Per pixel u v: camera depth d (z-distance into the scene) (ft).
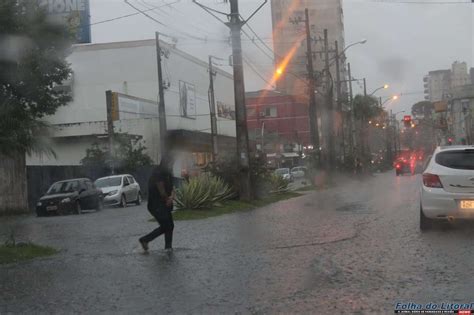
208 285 24.48
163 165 35.19
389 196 76.13
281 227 44.86
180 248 35.65
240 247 35.04
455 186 36.63
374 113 251.80
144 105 156.15
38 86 33.37
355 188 105.50
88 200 80.59
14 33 31.48
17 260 33.27
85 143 143.84
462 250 30.40
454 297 21.08
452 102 340.59
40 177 96.27
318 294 22.33
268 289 23.41
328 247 33.53
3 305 22.48
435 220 39.24
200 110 193.67
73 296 23.57
